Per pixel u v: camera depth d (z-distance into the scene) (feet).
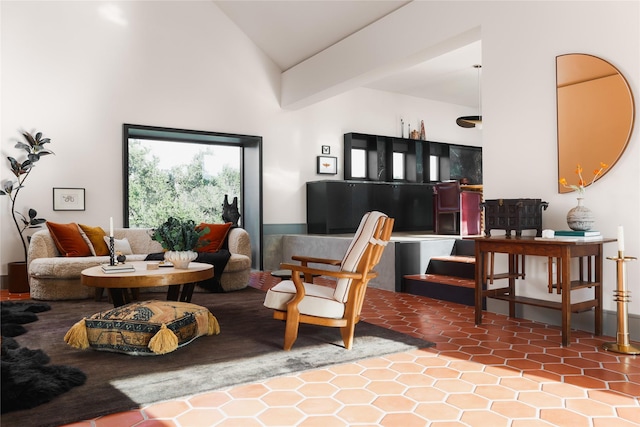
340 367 9.34
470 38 15.69
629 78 11.27
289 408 7.35
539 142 13.10
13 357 9.27
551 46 12.76
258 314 14.29
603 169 11.70
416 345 10.71
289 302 10.38
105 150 21.02
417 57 17.52
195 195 25.36
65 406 7.20
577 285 11.28
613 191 11.58
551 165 12.84
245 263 19.02
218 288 18.28
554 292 12.91
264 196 25.59
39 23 19.72
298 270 10.29
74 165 20.33
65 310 14.83
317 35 21.80
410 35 17.12
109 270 12.41
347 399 7.71
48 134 19.79
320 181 26.22
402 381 8.54
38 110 19.62
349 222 26.86
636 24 11.14
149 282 11.93
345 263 10.52
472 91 30.81
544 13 12.92
